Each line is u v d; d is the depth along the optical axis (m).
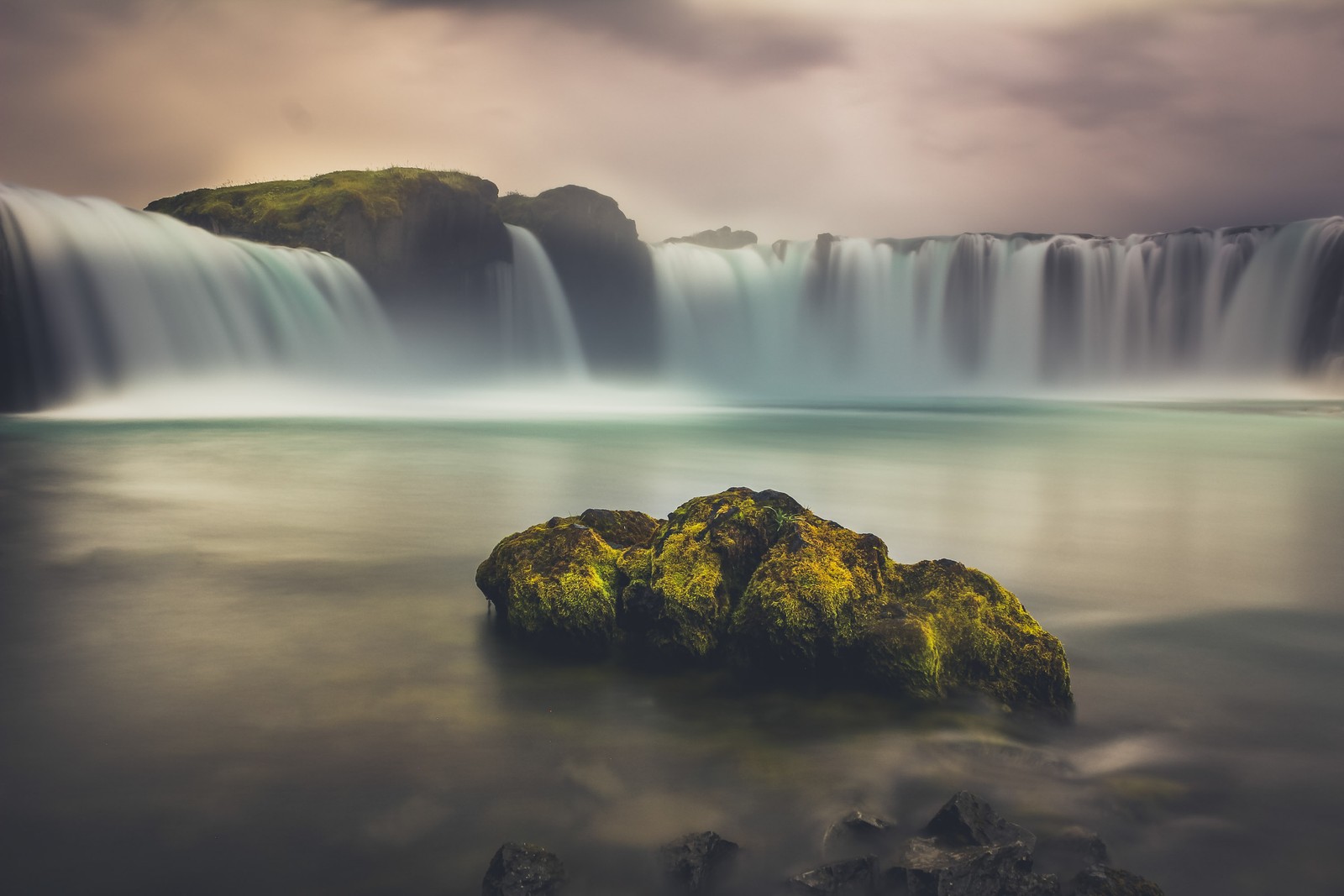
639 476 26.05
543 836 5.98
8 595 11.95
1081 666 9.77
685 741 7.48
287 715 7.84
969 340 105.88
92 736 7.31
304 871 5.50
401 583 12.79
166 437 38.09
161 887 5.29
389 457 31.25
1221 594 13.08
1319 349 91.69
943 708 8.23
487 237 86.25
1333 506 22.17
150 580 12.86
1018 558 15.51
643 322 105.62
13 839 5.74
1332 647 10.52
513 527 17.41
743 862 5.73
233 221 75.62
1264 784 6.90
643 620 9.67
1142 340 100.69
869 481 26.16
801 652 8.82
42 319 51.94
